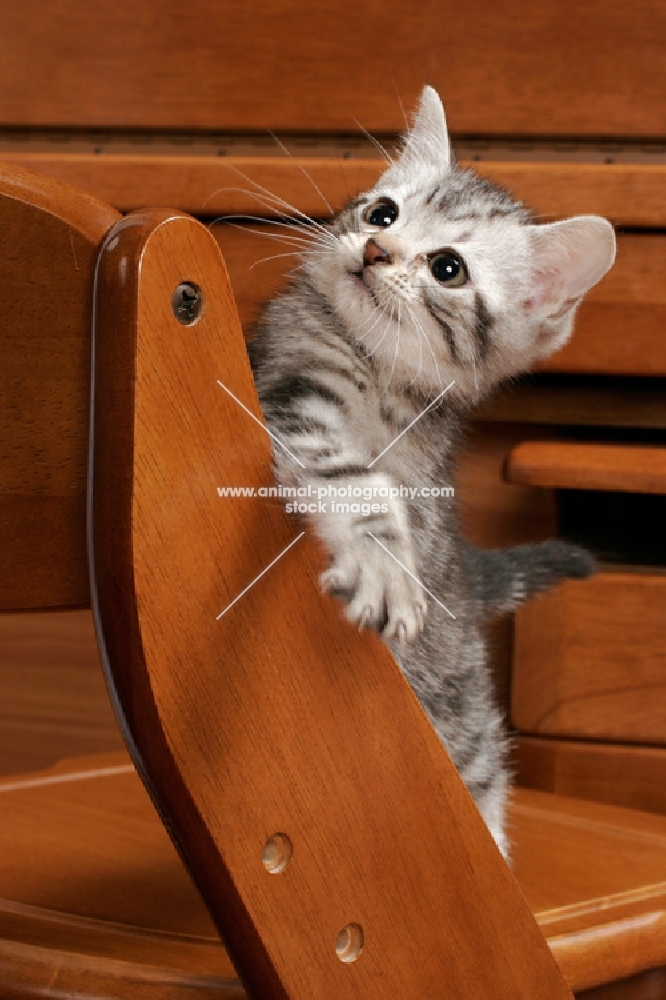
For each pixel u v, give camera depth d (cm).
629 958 74
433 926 58
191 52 122
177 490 48
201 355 48
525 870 85
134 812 93
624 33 119
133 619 47
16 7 122
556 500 121
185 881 77
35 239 45
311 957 53
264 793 52
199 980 60
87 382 46
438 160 107
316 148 124
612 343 113
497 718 101
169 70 123
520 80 120
